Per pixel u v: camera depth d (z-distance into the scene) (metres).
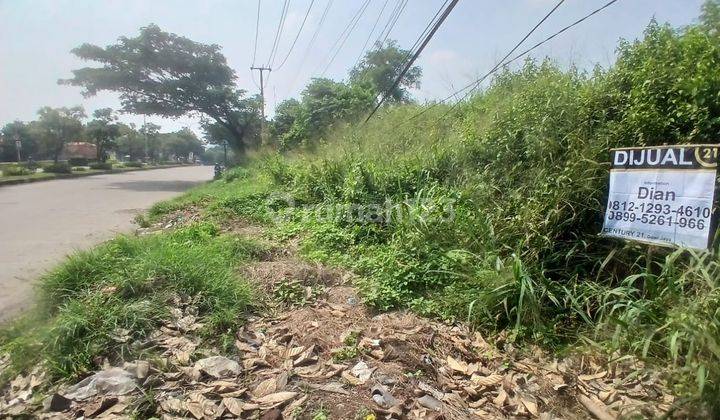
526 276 3.76
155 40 24.91
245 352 3.30
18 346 3.23
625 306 3.33
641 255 3.85
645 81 4.39
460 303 4.07
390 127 11.50
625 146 4.39
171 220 9.04
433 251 4.94
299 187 9.91
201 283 4.12
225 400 2.62
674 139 4.14
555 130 5.16
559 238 4.48
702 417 2.36
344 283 4.89
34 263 6.05
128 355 3.12
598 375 3.09
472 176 6.04
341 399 2.70
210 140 33.50
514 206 4.94
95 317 3.40
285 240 6.70
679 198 3.29
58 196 15.43
